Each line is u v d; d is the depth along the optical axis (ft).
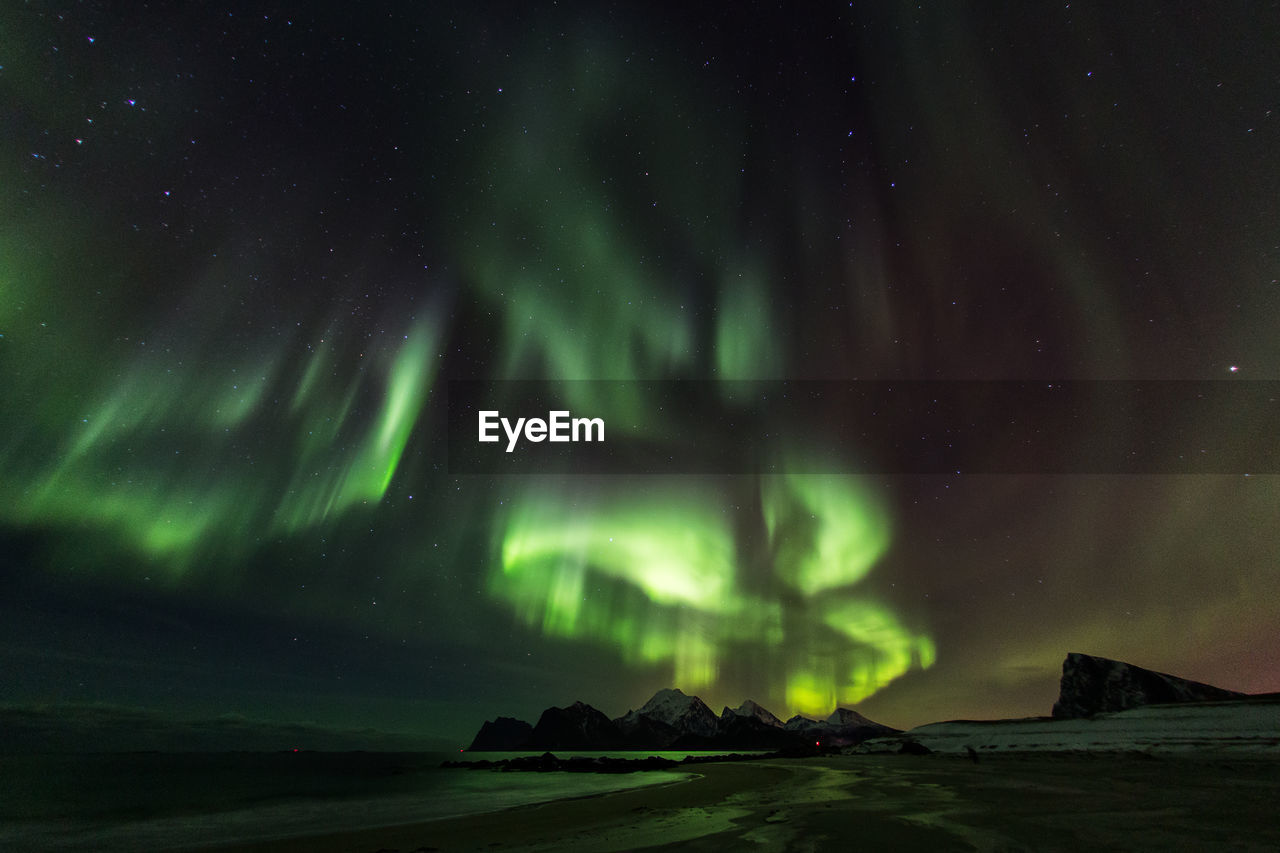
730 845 37.47
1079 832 35.88
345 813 87.61
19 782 181.57
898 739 209.15
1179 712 145.89
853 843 35.35
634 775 159.84
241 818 87.04
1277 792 54.03
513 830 55.42
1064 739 156.25
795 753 252.62
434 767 265.13
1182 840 32.83
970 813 45.29
